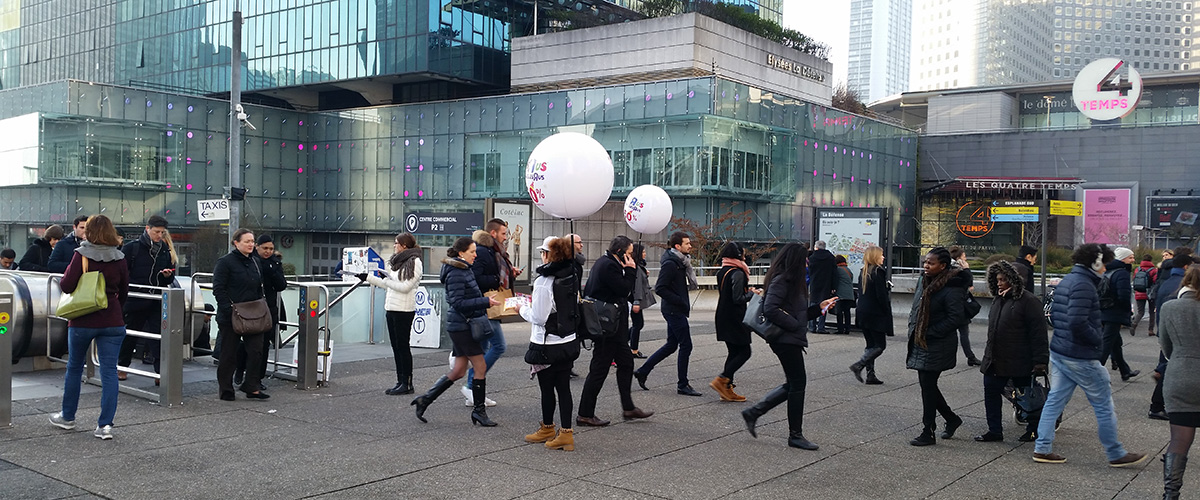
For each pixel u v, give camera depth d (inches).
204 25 2301.9
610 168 409.4
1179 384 233.1
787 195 1625.2
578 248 339.9
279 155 1990.7
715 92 1457.9
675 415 353.7
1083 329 276.5
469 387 365.7
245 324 358.0
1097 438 323.9
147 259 422.3
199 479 250.2
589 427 329.4
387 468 265.1
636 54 1824.6
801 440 299.6
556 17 2114.9
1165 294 418.6
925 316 307.4
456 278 324.8
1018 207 2023.9
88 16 2618.1
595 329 298.8
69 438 294.7
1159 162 2064.5
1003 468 278.2
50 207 1749.5
